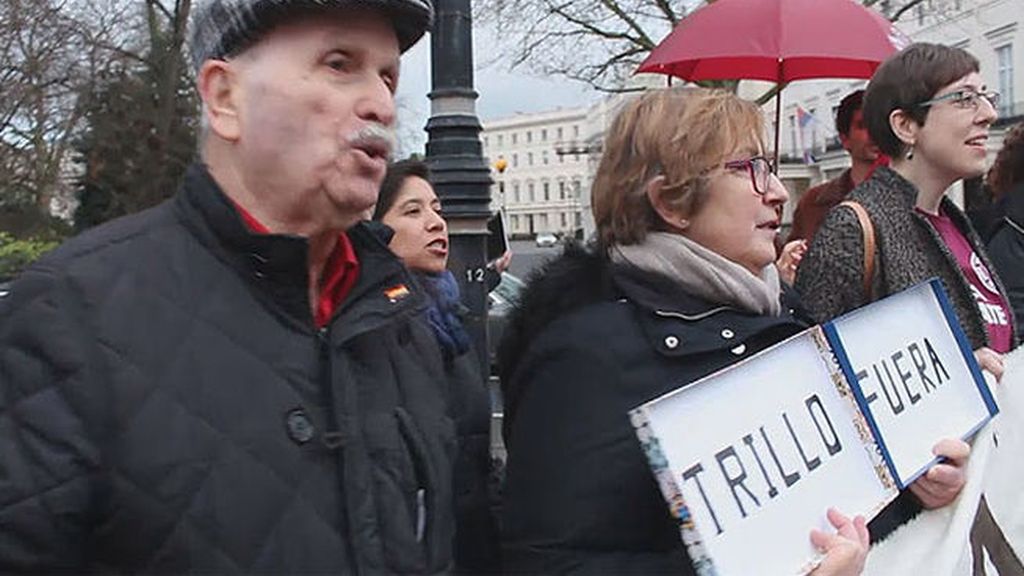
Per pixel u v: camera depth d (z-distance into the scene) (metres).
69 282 1.40
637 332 1.80
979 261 2.94
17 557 1.32
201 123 1.60
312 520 1.46
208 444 1.40
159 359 1.40
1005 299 2.96
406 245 3.09
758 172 1.88
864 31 5.25
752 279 1.87
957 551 2.15
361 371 1.63
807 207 4.19
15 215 21.81
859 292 2.59
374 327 1.60
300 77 1.51
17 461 1.33
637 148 1.91
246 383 1.45
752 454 1.67
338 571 1.47
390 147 1.58
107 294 1.41
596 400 1.76
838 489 1.79
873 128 2.84
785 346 1.80
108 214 19.91
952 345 2.29
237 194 1.57
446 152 4.69
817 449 1.79
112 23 17.86
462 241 4.66
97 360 1.37
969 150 2.70
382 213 3.07
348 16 1.52
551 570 1.72
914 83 2.71
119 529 1.37
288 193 1.53
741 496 1.63
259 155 1.52
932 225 2.70
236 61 1.54
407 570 1.56
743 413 1.68
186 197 1.53
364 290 1.62
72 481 1.33
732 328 1.81
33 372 1.36
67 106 19.86
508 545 1.83
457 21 4.69
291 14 1.49
